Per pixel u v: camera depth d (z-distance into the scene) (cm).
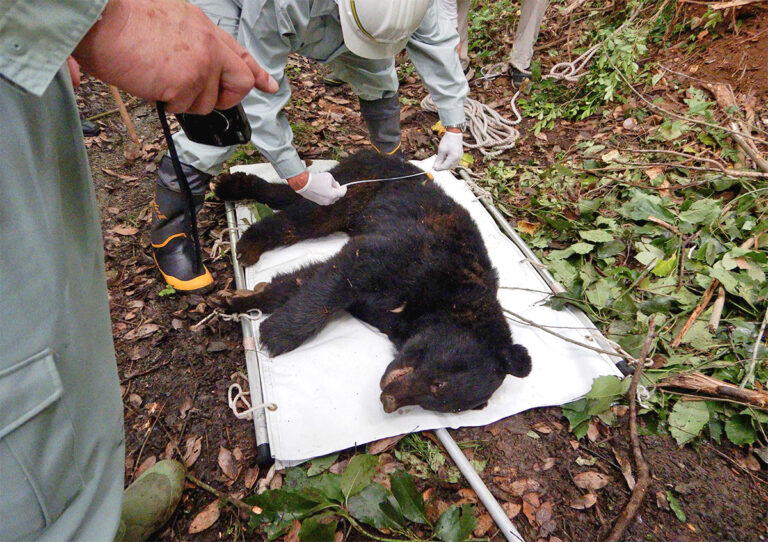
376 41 281
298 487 241
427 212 344
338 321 321
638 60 553
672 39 556
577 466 258
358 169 371
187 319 324
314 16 289
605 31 575
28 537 119
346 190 335
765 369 284
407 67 602
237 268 346
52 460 119
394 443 262
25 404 111
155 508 218
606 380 276
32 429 112
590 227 380
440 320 300
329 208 359
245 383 291
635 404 274
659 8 569
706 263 338
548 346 307
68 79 127
